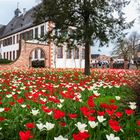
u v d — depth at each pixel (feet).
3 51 272.31
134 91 21.72
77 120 16.65
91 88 29.12
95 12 76.74
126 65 153.99
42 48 152.66
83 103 22.29
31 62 151.23
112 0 77.10
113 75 62.69
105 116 17.13
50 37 82.89
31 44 146.61
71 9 77.30
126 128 15.03
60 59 162.81
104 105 17.53
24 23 224.53
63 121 16.15
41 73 71.15
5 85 35.42
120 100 22.68
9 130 14.75
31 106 21.68
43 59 168.76
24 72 72.74
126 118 17.42
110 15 77.97
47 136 13.12
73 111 19.52
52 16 78.89
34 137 13.08
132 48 287.89
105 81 40.34
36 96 22.57
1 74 59.06
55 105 21.38
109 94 31.24
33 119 16.94
